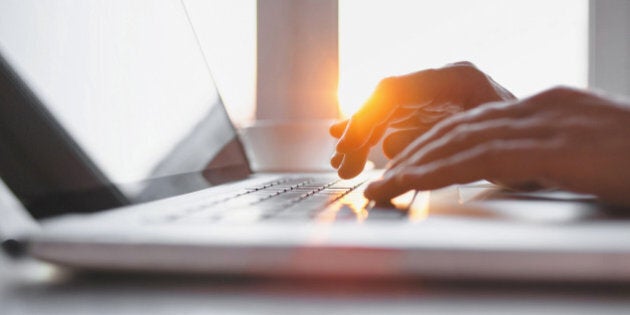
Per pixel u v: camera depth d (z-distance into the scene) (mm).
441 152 334
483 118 343
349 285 210
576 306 184
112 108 427
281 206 324
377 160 1042
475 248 199
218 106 748
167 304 194
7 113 309
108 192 355
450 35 985
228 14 1049
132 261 217
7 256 235
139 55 504
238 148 772
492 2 978
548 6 979
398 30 1002
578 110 321
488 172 310
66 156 336
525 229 227
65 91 373
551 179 302
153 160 469
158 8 578
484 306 185
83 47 412
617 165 292
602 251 193
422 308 185
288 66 1057
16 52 342
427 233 218
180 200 380
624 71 1017
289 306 190
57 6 391
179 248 214
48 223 257
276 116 1062
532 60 982
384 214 284
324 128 945
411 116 576
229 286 215
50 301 200
